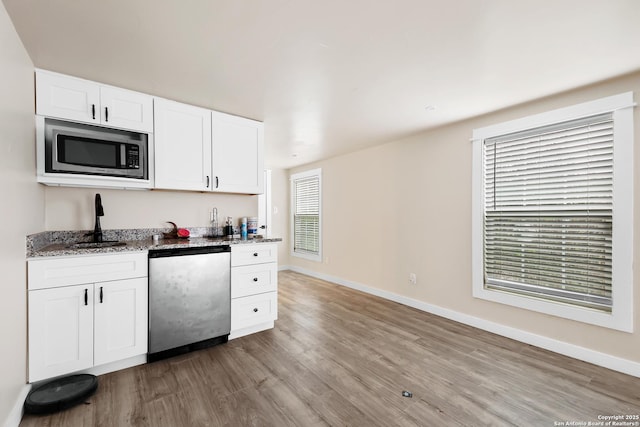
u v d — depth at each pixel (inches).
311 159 208.2
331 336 112.7
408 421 65.9
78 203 97.6
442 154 135.0
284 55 74.9
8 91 59.1
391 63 78.6
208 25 62.4
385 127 134.3
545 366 90.1
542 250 104.2
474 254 122.4
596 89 91.0
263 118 122.2
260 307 114.0
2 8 55.2
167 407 70.2
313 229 222.7
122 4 55.4
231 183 116.9
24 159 70.2
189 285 96.5
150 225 111.3
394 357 95.8
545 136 103.3
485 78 87.1
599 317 90.0
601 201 91.1
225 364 90.8
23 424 63.7
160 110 100.6
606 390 77.7
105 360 82.0
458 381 82.0
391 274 160.2
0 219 54.8
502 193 115.1
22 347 68.1
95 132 90.3
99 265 81.4
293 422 65.4
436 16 59.7
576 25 62.2
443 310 134.0
